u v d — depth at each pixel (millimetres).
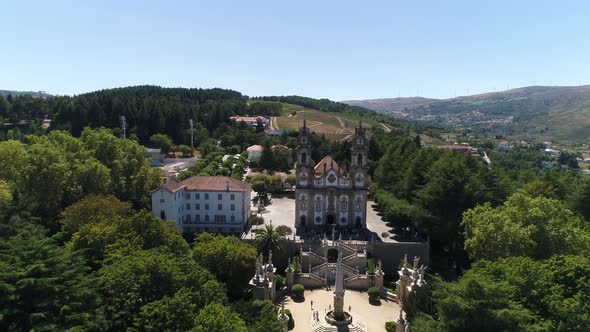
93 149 115375
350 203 116250
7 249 46250
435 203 101250
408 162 133750
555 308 44531
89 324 39875
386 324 69000
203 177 115000
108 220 72125
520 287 48156
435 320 48125
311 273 88938
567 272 50781
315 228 114062
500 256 69688
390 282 91188
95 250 62812
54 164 93250
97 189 101625
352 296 83500
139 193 112875
